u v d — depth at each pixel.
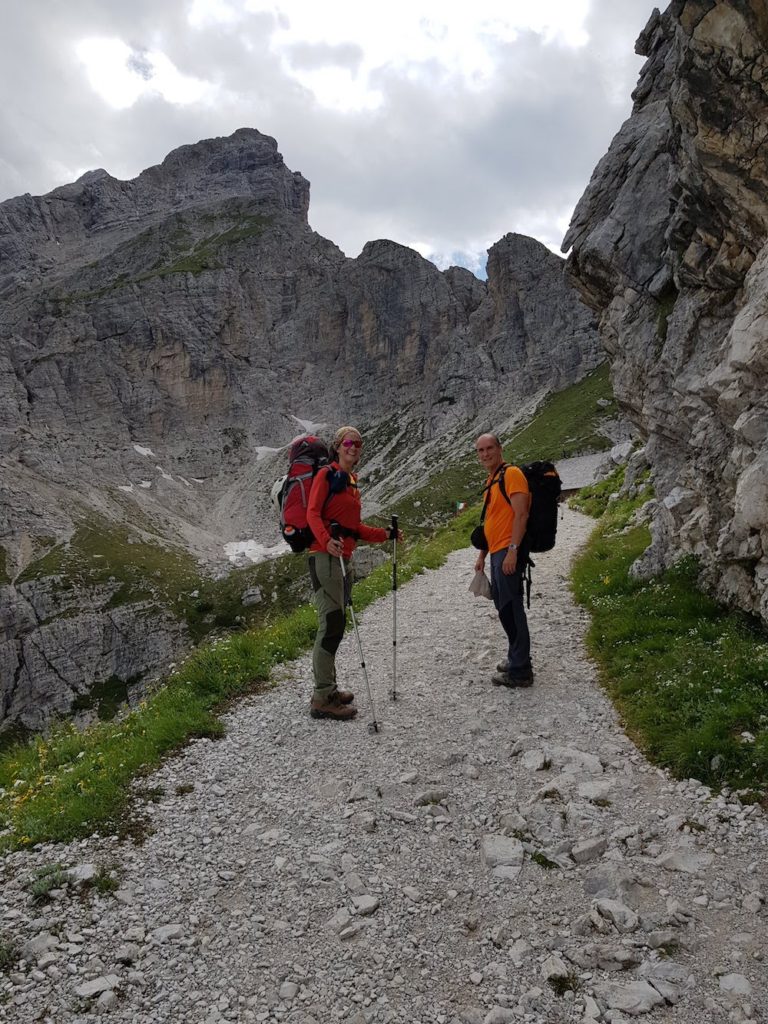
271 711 9.62
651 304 17.89
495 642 12.45
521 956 4.92
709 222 12.81
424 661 11.69
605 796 6.96
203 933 5.23
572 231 20.59
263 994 4.64
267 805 7.10
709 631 10.16
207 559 194.75
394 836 6.48
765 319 10.15
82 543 181.12
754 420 10.27
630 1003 4.43
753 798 6.56
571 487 92.19
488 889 5.68
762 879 5.58
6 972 4.83
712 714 7.75
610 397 183.25
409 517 163.62
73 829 6.64
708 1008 4.38
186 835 6.57
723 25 9.96
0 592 154.50
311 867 6.02
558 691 9.84
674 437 15.95
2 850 6.44
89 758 8.53
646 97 20.44
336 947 5.06
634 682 9.40
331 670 9.26
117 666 143.62
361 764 7.91
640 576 14.02
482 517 10.38
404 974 4.80
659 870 5.82
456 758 7.97
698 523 12.57
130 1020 4.41
